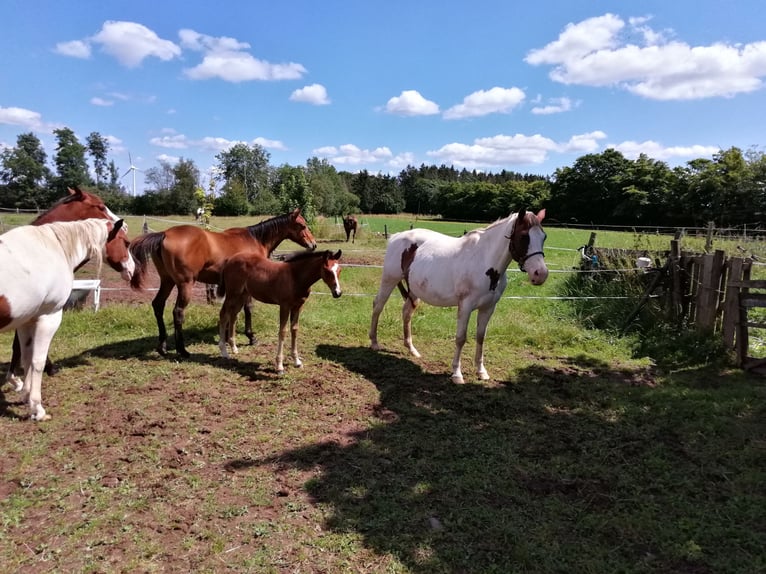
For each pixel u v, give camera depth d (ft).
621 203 164.14
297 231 23.26
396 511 9.59
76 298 25.57
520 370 18.94
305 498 10.03
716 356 19.70
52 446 11.89
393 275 20.38
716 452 12.38
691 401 15.46
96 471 10.82
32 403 13.00
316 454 11.93
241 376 17.25
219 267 19.67
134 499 9.80
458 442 12.75
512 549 8.56
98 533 8.73
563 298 27.91
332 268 16.79
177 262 18.04
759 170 123.65
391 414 14.51
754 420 14.14
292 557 8.27
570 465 11.66
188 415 13.83
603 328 24.81
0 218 68.18
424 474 11.09
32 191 188.14
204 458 11.57
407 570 8.01
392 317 25.85
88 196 17.21
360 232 83.35
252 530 8.93
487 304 17.44
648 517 9.55
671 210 150.82
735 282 19.17
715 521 9.53
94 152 254.06
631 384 17.60
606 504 10.14
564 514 9.70
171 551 8.33
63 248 13.38
